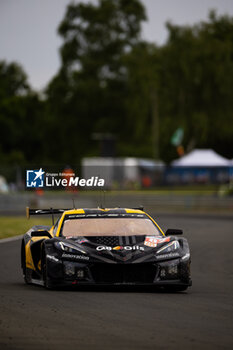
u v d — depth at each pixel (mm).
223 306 31562
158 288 38219
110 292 35625
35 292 35281
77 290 36312
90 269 34938
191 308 30609
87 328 25250
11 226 93312
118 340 23234
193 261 56938
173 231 40125
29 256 39844
